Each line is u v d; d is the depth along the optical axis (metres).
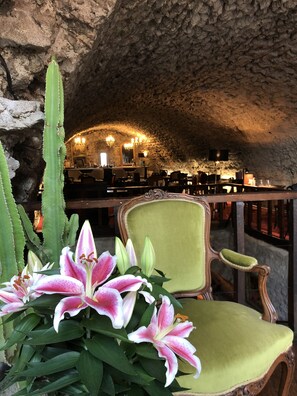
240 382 1.12
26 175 1.75
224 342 1.18
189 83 4.30
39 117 1.31
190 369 1.08
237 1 2.21
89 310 0.62
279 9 2.37
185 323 0.69
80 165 11.76
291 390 1.61
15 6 1.35
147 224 1.57
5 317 0.86
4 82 1.41
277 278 2.66
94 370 0.56
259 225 3.12
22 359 0.65
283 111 4.67
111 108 5.83
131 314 0.64
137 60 2.88
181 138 8.38
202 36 2.65
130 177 9.20
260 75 3.82
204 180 6.91
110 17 1.64
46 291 0.60
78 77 1.93
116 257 0.69
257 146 6.26
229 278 3.18
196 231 1.66
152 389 0.64
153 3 1.94
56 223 0.99
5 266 0.91
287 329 1.32
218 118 5.94
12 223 0.92
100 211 3.24
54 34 1.46
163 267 1.57
